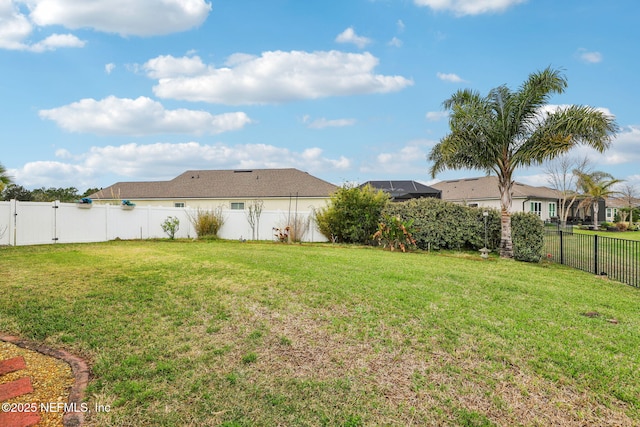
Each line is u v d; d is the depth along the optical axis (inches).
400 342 151.0
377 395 112.0
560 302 225.3
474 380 122.2
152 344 143.9
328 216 622.2
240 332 158.6
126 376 118.3
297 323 171.2
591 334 167.5
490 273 328.2
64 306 191.3
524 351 145.3
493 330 167.0
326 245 578.6
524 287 264.7
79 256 382.6
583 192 1347.2
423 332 162.6
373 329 165.0
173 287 236.5
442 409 105.9
